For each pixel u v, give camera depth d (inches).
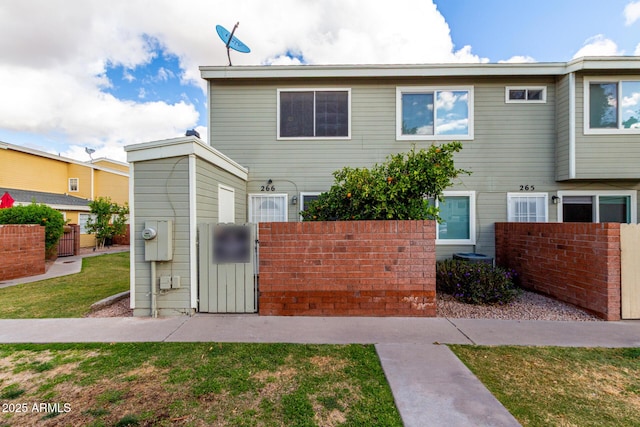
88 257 488.7
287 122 312.7
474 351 135.3
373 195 197.9
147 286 185.2
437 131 307.7
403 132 309.9
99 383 110.5
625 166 279.0
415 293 182.7
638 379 112.7
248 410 95.0
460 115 307.4
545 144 302.4
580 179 286.2
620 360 127.3
